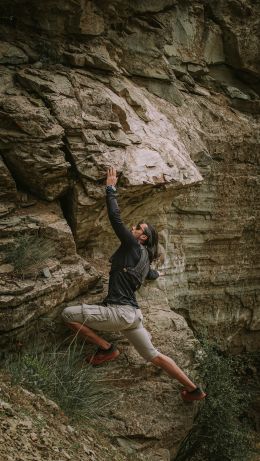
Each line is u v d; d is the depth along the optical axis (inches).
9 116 227.1
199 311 336.5
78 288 227.9
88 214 243.1
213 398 240.2
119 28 294.7
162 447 213.8
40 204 239.3
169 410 220.5
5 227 219.1
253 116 352.8
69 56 263.7
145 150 255.4
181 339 243.1
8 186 229.3
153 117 281.1
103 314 210.8
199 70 336.2
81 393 202.5
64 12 263.1
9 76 245.4
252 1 338.3
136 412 214.7
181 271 319.6
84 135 237.6
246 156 337.4
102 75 271.6
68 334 224.5
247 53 343.3
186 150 286.8
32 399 183.5
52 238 227.1
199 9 329.1
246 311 357.4
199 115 326.3
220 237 333.7
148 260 220.4
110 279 218.2
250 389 363.9
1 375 188.5
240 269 348.5
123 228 215.5
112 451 191.9
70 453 169.2
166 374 230.8
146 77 306.2
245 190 339.0
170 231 313.1
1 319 196.7
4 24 262.1
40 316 212.7
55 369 202.5
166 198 272.7
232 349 362.9
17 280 207.2
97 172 235.9
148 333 229.6
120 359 227.9
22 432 163.6
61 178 235.3
